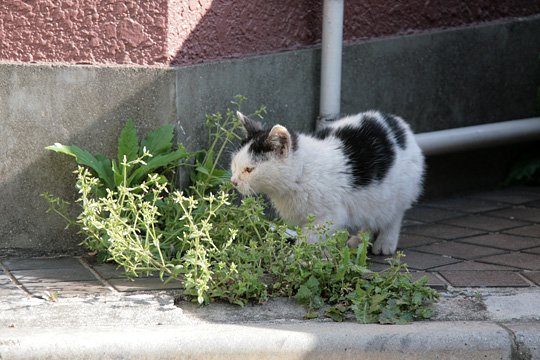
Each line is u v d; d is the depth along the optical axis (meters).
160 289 5.48
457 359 4.83
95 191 6.03
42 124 6.30
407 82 7.73
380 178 6.20
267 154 5.93
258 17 6.81
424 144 7.59
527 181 8.65
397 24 7.66
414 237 6.89
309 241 5.99
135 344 4.68
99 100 6.29
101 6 6.25
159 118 6.29
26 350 4.58
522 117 8.49
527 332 4.91
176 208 6.07
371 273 5.61
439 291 5.55
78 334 4.71
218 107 6.57
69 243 6.36
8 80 6.26
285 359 4.77
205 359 4.72
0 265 6.05
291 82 7.02
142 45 6.28
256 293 5.32
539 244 6.66
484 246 6.61
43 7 6.27
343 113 7.39
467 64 8.07
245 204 5.85
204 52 6.49
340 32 7.02
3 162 6.35
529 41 8.42
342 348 4.79
